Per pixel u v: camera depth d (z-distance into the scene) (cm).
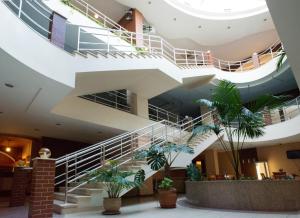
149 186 1147
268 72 1284
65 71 582
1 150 1185
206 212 540
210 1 1576
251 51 1806
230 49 1795
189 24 1534
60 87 579
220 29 1597
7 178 1004
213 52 1817
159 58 924
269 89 1450
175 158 798
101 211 573
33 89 582
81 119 837
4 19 438
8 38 443
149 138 1036
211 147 1358
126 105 1127
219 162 1605
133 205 699
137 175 614
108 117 934
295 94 1438
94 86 809
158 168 663
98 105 910
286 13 264
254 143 1320
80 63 632
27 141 1141
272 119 1255
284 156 1363
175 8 1405
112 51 732
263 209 541
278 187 543
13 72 505
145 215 517
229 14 1520
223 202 595
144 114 1123
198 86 1287
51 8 789
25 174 702
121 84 916
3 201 793
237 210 559
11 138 1070
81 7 1292
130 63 783
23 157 1179
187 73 1099
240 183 582
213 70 1258
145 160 757
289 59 348
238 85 1369
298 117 1108
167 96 1416
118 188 572
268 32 1641
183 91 1352
